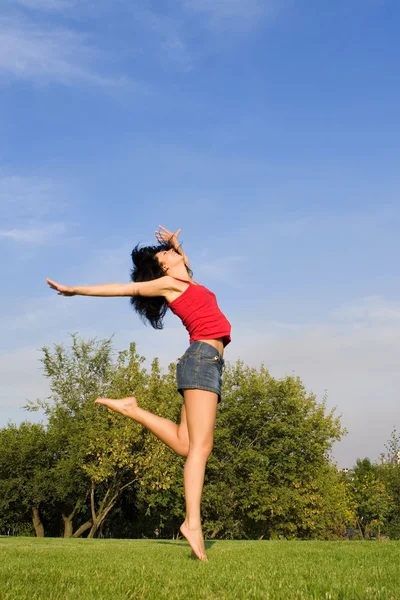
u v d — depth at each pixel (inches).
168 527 1323.8
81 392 1144.2
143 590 118.3
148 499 1106.1
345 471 1638.8
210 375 167.0
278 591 117.3
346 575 145.7
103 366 1168.8
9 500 1059.9
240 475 1198.9
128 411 177.0
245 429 1218.6
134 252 186.4
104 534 1317.7
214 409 168.2
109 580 135.2
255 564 179.3
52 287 168.4
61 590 117.7
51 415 1113.4
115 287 173.5
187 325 174.4
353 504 1462.8
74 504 1143.0
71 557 220.2
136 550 285.1
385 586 122.7
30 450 1083.3
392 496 1409.9
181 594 115.0
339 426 1215.6
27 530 1200.8
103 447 992.9
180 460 1127.0
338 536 1446.9
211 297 177.5
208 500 1141.1
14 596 107.8
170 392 1136.8
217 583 129.6
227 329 173.5
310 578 139.6
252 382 1243.2
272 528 1224.8
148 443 1005.2
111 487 1084.5
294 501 1154.0
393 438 1413.6
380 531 1423.5
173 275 183.8
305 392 1244.5
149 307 183.3
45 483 1055.6
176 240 193.3
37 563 185.6
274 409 1230.3
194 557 207.9
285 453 1191.6
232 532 1197.7
